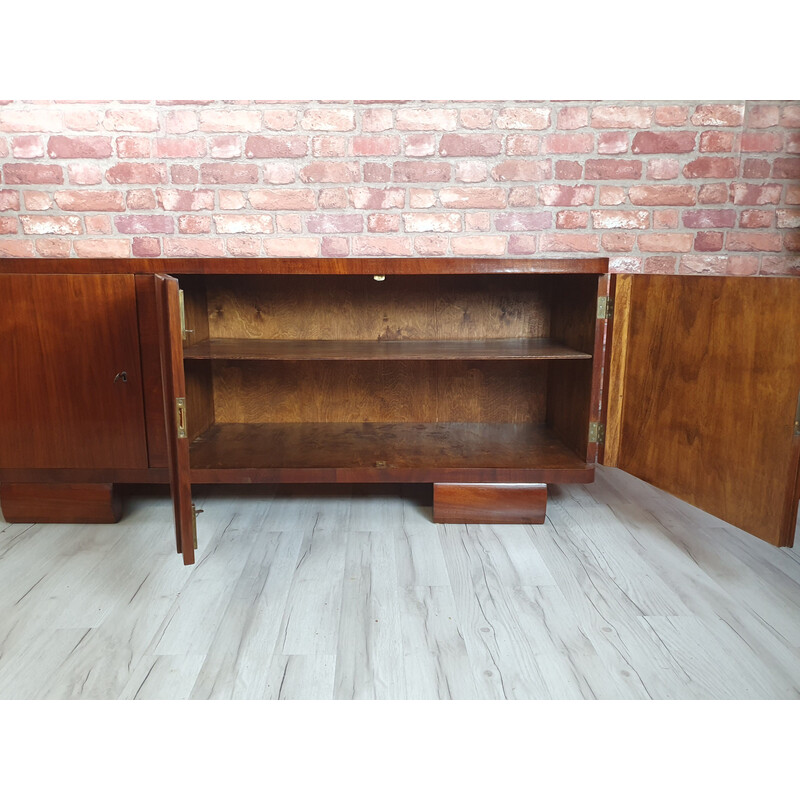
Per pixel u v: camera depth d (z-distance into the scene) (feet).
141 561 5.34
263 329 7.06
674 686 3.84
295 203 7.12
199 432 6.74
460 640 4.26
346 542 5.69
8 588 4.90
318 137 7.00
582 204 7.14
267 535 5.84
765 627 4.42
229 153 7.02
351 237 7.20
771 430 4.66
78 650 4.15
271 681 3.88
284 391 7.23
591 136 7.01
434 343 6.79
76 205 7.08
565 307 6.65
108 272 5.62
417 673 3.95
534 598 4.78
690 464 5.34
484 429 7.09
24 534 5.85
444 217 7.17
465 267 5.52
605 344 5.79
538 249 7.25
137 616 4.54
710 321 5.03
